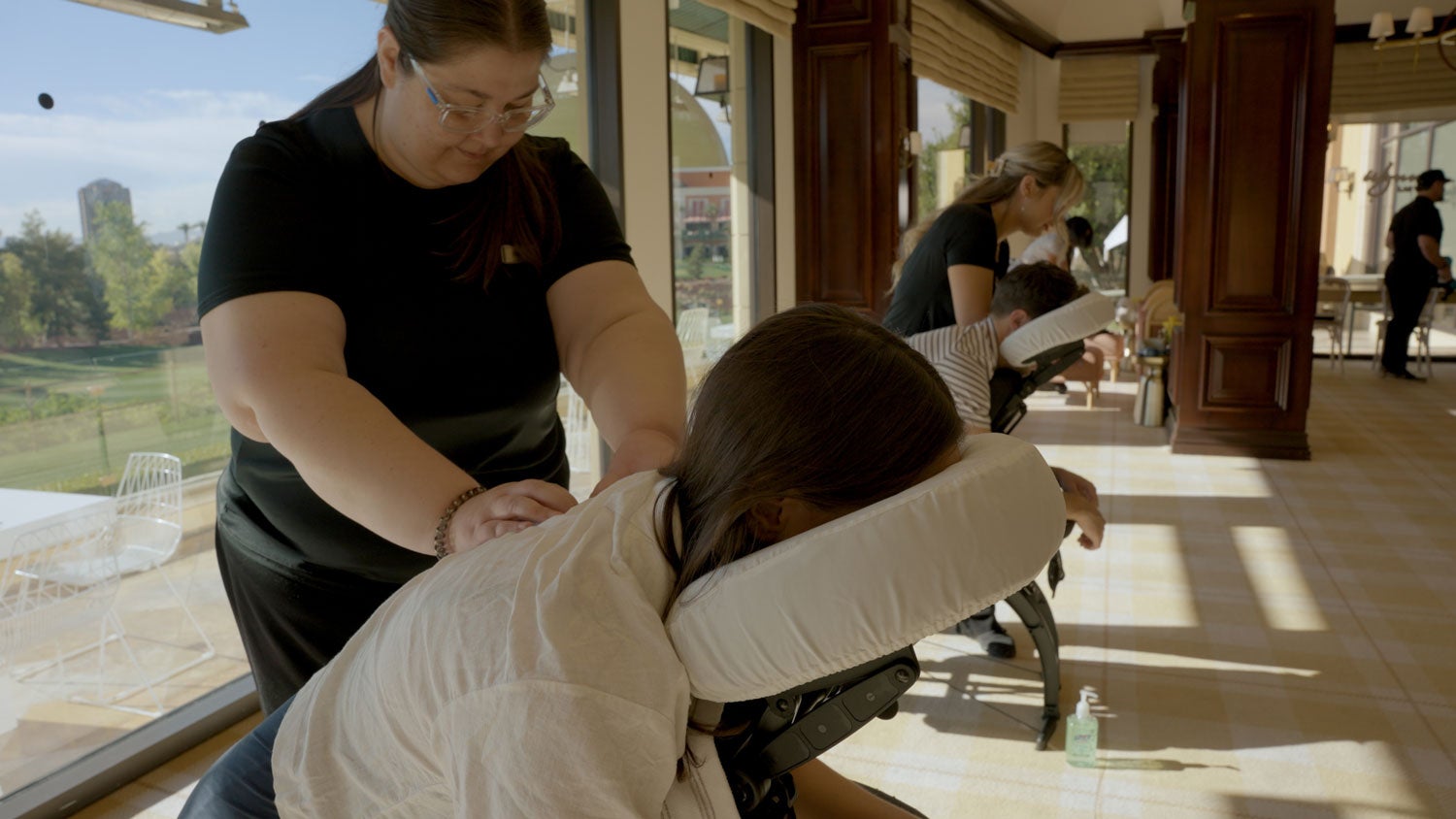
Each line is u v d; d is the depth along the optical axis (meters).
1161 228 9.84
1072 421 6.81
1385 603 3.50
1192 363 5.69
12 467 2.26
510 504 0.89
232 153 1.10
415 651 0.72
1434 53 8.98
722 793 0.72
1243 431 5.65
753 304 5.50
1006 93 8.68
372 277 1.14
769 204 5.39
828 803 1.01
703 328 4.98
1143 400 6.59
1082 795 2.38
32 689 2.37
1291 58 5.18
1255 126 5.30
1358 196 11.30
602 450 4.30
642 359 1.17
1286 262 5.42
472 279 1.19
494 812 0.66
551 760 0.64
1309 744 2.58
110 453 2.47
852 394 0.71
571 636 0.66
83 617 2.46
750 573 0.64
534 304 1.26
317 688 0.83
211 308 1.05
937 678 2.99
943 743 2.63
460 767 0.68
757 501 0.71
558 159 1.30
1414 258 8.30
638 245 4.17
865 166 5.46
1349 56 9.27
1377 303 9.09
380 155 1.13
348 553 1.20
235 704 2.78
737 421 0.73
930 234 2.72
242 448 1.19
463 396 1.21
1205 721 2.71
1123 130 10.10
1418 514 4.51
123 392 2.49
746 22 5.23
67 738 2.46
